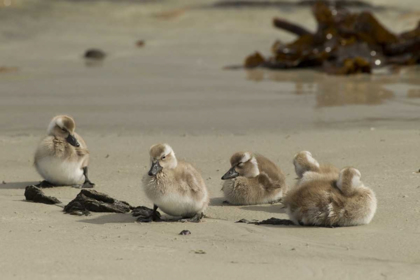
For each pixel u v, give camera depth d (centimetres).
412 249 1066
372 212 1198
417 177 1489
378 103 2302
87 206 1291
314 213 1183
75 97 2497
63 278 908
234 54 3525
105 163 1680
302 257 1020
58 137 1504
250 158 1399
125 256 1006
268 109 2250
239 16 4659
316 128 1988
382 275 948
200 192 1230
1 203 1338
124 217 1254
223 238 1116
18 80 2842
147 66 3206
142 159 1711
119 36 4156
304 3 4881
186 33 4216
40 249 1034
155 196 1208
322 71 2939
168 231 1159
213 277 926
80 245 1060
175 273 937
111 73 3017
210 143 1850
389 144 1784
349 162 1631
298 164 1428
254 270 957
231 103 2358
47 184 1509
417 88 2541
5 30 4175
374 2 4778
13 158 1750
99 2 5084
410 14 4441
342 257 1024
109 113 2234
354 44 2997
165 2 5119
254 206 1388
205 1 5103
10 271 933
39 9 4722
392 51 3017
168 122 2102
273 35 4100
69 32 4234
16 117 2189
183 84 2733
